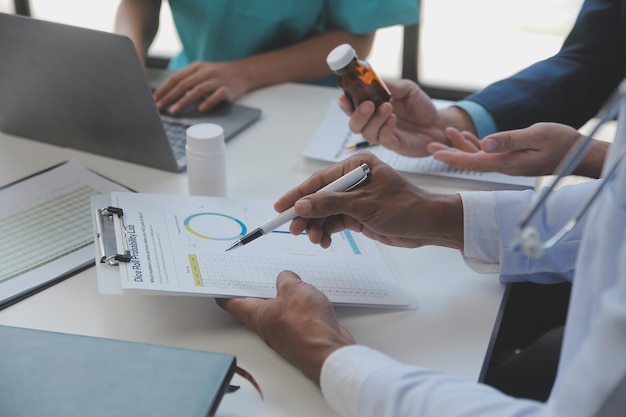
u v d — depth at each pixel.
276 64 1.48
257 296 0.81
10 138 1.26
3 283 0.88
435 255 0.96
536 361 1.03
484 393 0.61
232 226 0.93
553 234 0.89
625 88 0.51
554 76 1.29
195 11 1.63
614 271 0.53
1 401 0.64
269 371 0.76
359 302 0.84
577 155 0.52
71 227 0.99
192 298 0.87
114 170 1.16
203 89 1.35
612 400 0.50
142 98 1.07
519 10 3.00
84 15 3.11
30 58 1.11
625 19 1.29
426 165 1.17
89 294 0.87
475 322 0.84
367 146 1.22
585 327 0.55
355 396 0.66
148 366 0.68
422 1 2.27
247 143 1.24
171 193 1.09
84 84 1.10
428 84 2.39
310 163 1.18
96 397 0.65
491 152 1.09
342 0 1.58
